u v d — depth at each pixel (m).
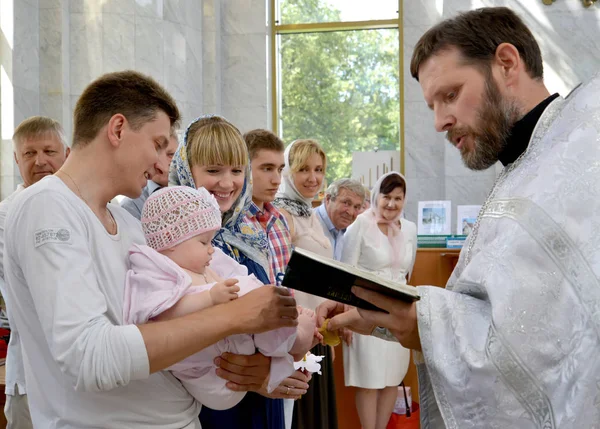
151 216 1.71
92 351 1.34
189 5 8.66
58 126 3.22
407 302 1.67
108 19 7.66
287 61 9.78
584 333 1.40
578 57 8.49
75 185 1.58
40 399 1.52
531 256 1.49
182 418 1.62
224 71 9.48
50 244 1.41
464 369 1.53
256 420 2.15
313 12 9.70
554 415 1.42
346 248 4.47
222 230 2.33
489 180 8.77
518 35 1.79
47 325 1.38
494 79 1.78
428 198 9.18
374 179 8.09
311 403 3.21
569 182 1.51
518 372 1.44
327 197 4.87
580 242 1.45
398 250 4.50
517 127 1.77
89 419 1.48
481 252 1.61
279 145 3.08
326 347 3.35
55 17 7.38
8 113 6.72
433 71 1.83
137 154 1.59
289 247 3.06
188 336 1.42
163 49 8.09
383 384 4.26
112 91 1.59
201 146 2.24
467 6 8.88
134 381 1.53
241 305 1.50
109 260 1.55
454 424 1.55
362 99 9.66
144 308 1.50
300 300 3.39
